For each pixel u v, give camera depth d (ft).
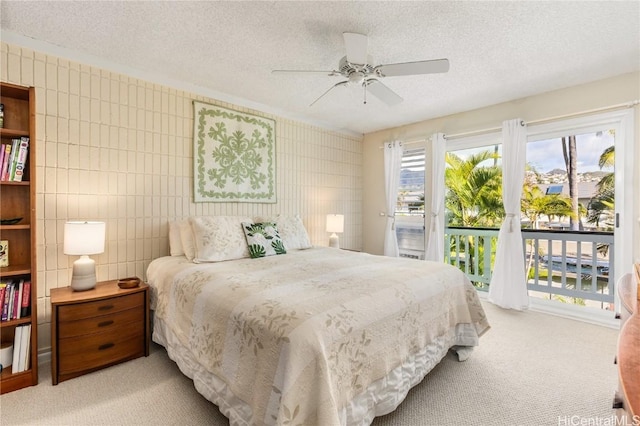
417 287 6.12
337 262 7.97
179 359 6.22
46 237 7.27
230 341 4.81
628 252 8.99
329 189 14.33
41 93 7.20
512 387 6.14
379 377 4.83
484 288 13.08
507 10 6.12
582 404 5.60
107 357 6.82
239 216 10.16
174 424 5.09
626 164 8.99
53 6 5.96
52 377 6.19
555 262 11.48
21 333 6.20
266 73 8.92
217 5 5.98
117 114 8.32
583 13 6.19
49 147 7.29
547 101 10.33
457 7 6.02
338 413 4.12
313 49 7.61
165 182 9.22
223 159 10.46
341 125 14.39
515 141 10.69
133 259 8.61
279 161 12.23
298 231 10.93
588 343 8.10
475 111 12.05
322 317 4.37
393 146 14.32
